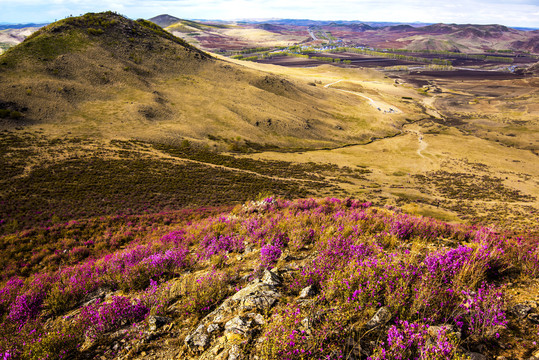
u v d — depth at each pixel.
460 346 3.05
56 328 4.63
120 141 77.44
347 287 3.82
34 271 14.71
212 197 46.44
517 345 3.05
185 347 3.67
